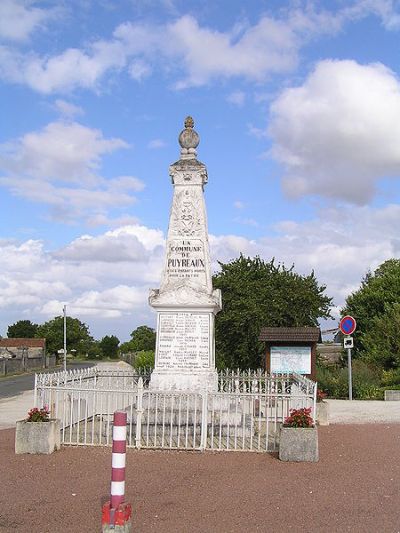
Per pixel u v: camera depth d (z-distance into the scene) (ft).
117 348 391.86
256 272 117.29
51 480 29.91
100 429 40.78
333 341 190.80
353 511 24.91
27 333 390.01
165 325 46.78
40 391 40.60
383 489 28.63
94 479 30.17
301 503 26.11
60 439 38.96
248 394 39.32
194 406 40.34
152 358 131.95
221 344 109.09
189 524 23.04
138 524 23.02
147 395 43.04
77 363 298.76
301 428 35.60
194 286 46.96
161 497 26.99
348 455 37.37
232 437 42.09
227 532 22.11
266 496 27.25
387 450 39.14
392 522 23.39
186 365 46.14
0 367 172.55
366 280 148.77
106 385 46.50
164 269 48.19
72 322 359.66
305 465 34.19
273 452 37.86
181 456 36.47
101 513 23.94
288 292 111.65
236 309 108.17
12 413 65.46
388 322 107.45
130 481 30.04
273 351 69.46
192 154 50.34
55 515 24.07
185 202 49.08
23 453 36.42
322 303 115.34
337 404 71.20
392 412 62.44
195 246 48.34
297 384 50.06
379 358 102.22
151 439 41.16
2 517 23.76
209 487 28.89
